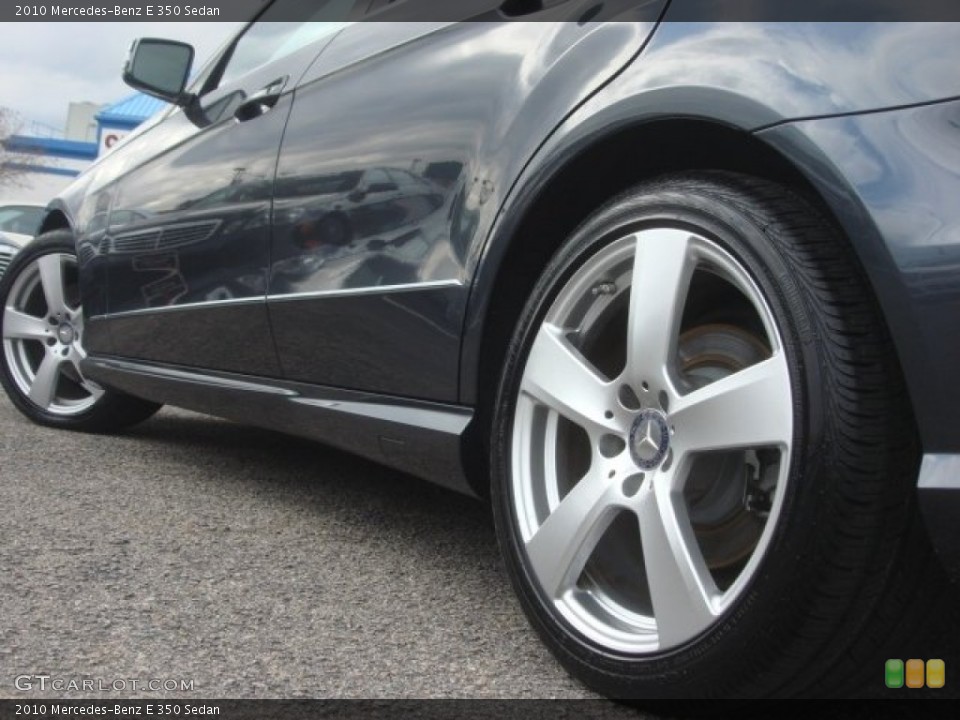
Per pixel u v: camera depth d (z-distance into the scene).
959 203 1.24
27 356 3.88
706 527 1.61
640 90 1.63
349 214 2.34
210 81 3.25
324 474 3.18
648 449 1.58
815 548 1.32
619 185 1.84
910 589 1.33
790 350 1.39
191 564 2.17
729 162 1.68
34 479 2.85
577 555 1.66
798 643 1.34
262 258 2.63
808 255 1.41
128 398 3.62
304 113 2.59
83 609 1.86
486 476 2.07
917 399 1.27
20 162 32.47
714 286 1.66
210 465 3.22
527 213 1.86
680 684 1.45
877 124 1.32
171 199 3.06
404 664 1.70
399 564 2.27
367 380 2.29
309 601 1.98
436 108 2.16
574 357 1.73
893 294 1.28
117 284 3.33
